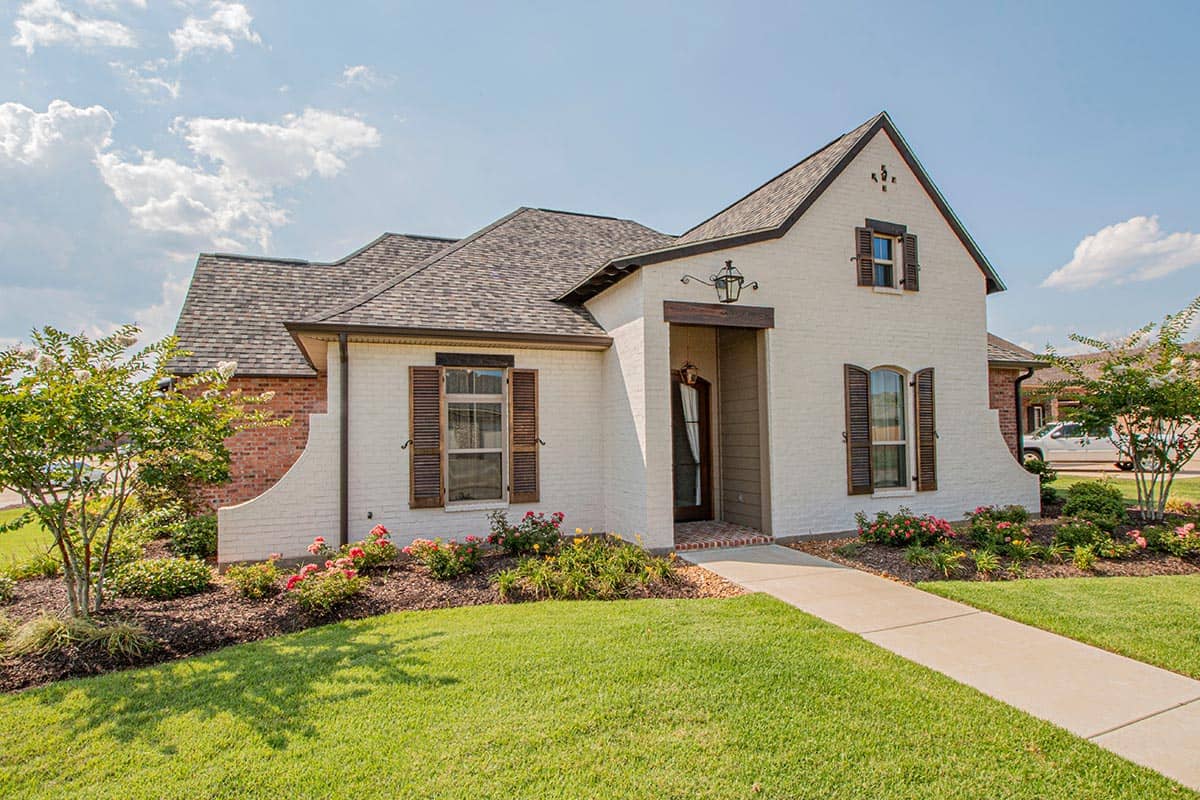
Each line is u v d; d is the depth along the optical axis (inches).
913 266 420.2
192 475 239.5
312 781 122.2
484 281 422.6
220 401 243.9
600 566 283.3
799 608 239.5
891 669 176.9
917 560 299.6
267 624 224.8
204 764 129.3
